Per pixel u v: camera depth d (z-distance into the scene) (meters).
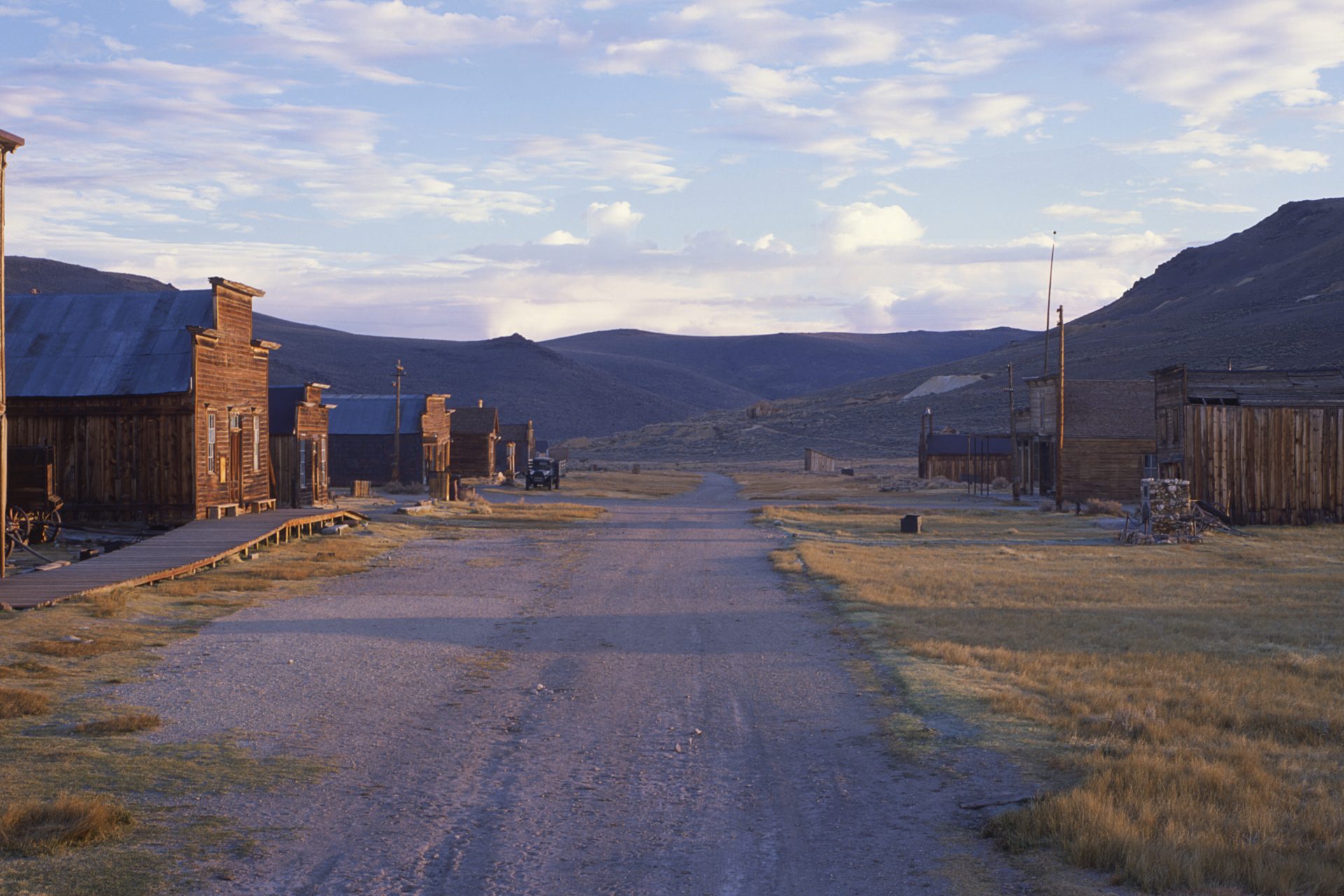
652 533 40.56
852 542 37.09
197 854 7.28
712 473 126.50
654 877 7.18
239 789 8.83
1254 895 6.71
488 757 10.24
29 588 19.48
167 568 22.53
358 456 69.25
